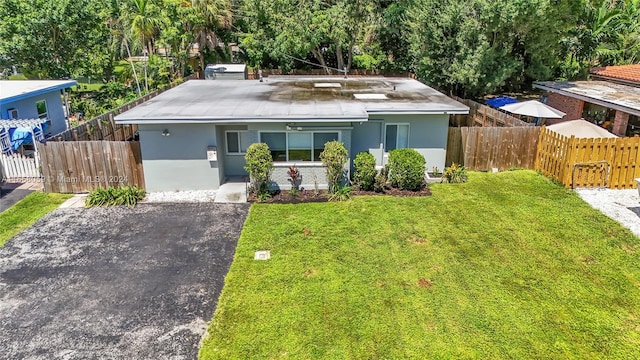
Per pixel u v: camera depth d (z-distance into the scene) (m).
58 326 8.43
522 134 16.62
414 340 7.96
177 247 11.40
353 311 8.76
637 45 29.08
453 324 8.38
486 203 13.95
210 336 8.12
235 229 12.36
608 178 14.90
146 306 9.02
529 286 9.61
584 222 12.53
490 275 10.02
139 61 39.94
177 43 31.36
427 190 15.12
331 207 13.75
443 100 16.52
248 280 9.86
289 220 12.86
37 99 20.62
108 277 10.07
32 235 12.07
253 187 14.78
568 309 8.84
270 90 18.83
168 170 14.95
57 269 10.41
